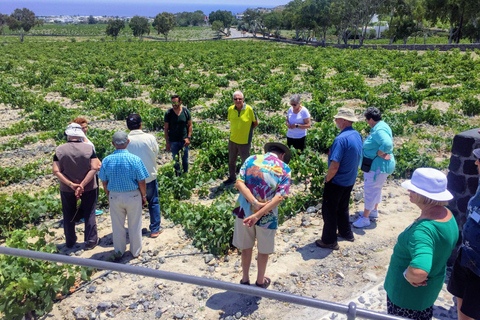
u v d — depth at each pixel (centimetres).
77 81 2495
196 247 575
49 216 716
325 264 509
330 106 1490
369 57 3784
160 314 430
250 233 442
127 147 580
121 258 554
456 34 6372
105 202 761
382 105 1546
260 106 1622
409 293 304
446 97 1670
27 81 2527
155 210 609
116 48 6412
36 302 437
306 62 3553
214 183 876
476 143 439
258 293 267
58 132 1246
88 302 456
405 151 884
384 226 606
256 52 5347
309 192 767
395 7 6438
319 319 408
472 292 328
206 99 1914
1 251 340
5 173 906
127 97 1978
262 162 425
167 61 3622
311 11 7506
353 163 509
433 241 284
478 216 321
